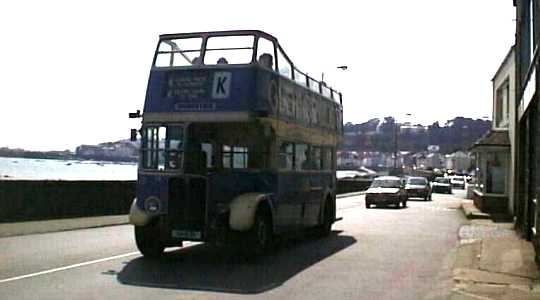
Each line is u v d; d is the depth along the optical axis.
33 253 14.15
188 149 13.70
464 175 101.25
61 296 9.46
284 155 15.41
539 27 13.80
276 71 14.70
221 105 13.65
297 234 19.75
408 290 10.75
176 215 13.65
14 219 20.95
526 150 19.06
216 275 11.91
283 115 15.19
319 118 18.89
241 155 13.94
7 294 9.53
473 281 11.65
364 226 23.59
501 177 28.36
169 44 14.28
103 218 23.19
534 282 11.59
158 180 13.79
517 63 21.66
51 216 22.47
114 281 10.91
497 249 16.08
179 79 13.99
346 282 11.43
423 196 47.78
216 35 14.02
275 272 12.44
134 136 14.30
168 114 13.90
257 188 13.97
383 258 14.76
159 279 11.25
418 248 16.78
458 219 27.33
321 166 19.14
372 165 116.69
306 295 10.14
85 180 24.12
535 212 14.42
